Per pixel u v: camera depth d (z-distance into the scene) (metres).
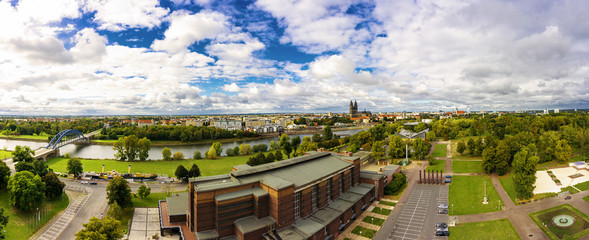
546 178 128.62
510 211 105.44
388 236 95.50
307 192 99.38
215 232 86.00
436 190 134.38
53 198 116.75
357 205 112.88
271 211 90.44
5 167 115.06
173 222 97.75
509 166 152.62
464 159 181.75
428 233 95.94
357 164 133.12
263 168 107.38
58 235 93.25
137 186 143.00
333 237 97.06
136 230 99.06
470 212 108.62
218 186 89.19
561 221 93.62
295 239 83.50
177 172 150.75
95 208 113.81
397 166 163.00
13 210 101.62
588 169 130.38
